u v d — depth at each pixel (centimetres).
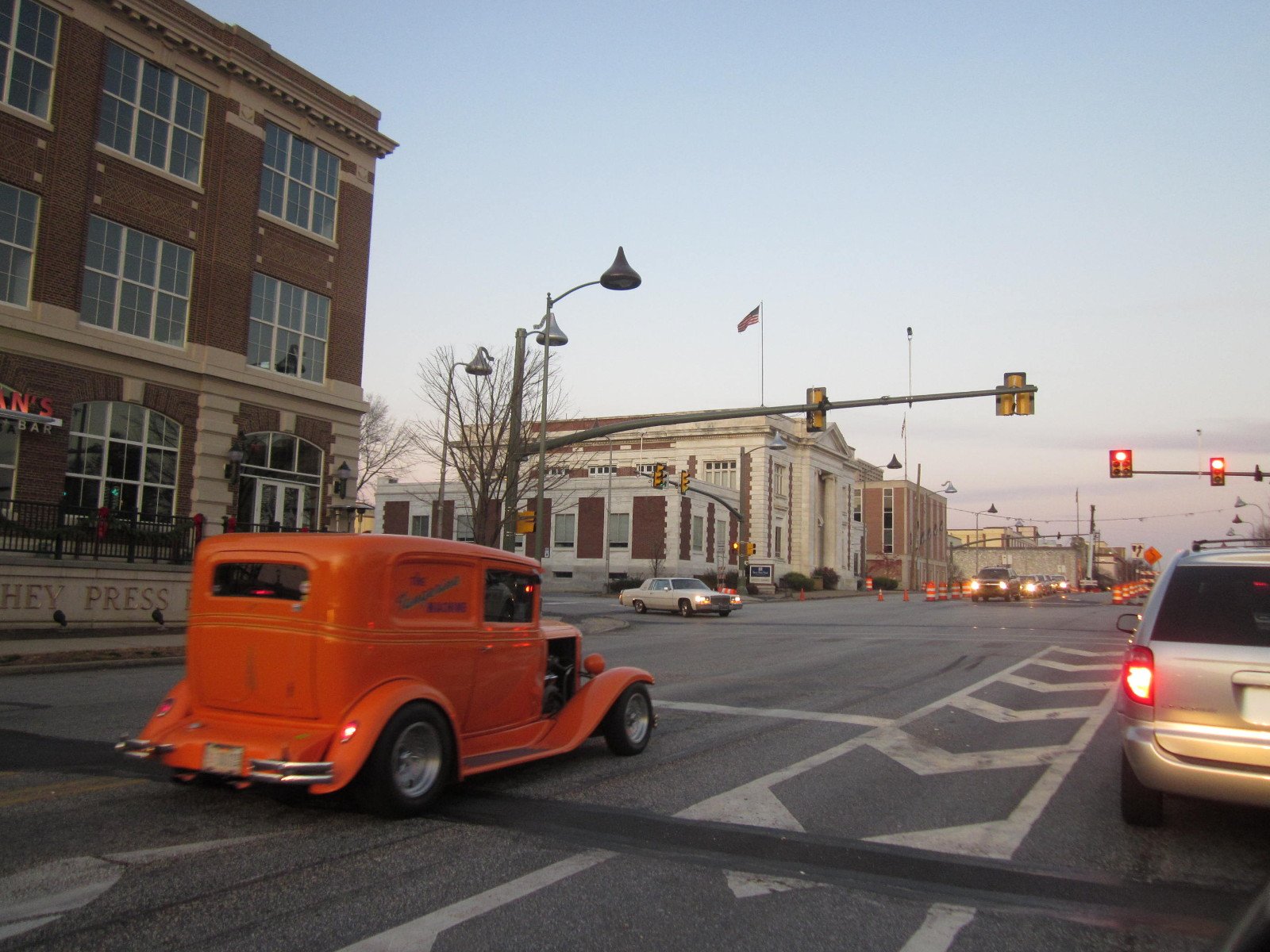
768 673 1499
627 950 414
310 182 2733
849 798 688
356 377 2823
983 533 14925
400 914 449
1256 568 583
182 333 2372
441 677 653
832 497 8269
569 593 5653
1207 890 504
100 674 1438
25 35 2092
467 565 686
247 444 2500
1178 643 572
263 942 413
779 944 425
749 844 573
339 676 588
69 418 2116
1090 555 10162
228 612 623
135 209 2266
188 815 613
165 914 443
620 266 2209
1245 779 539
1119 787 733
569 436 2416
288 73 2623
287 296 2652
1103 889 504
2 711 1042
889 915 462
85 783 694
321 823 599
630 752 827
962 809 662
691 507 6103
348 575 596
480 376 2920
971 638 2289
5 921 431
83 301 2167
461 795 682
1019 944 429
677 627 2931
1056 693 1271
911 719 1042
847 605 4656
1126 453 3447
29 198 2083
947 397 2205
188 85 2414
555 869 520
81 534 2011
